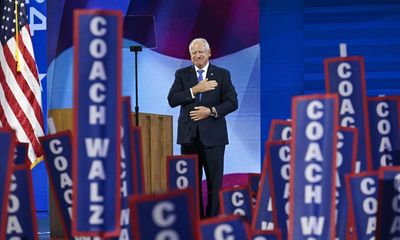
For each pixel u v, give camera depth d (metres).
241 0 29.81
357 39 29.38
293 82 29.64
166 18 30.33
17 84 27.50
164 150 21.66
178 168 6.13
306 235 4.42
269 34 29.72
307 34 29.50
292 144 4.45
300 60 29.61
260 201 5.36
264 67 29.75
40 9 31.20
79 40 3.99
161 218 3.44
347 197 4.77
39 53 31.20
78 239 4.67
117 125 4.02
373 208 4.70
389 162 5.30
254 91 29.78
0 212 4.19
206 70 20.02
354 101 5.13
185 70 20.14
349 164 4.88
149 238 3.41
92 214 3.99
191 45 20.02
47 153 5.17
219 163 19.45
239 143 29.78
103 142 4.00
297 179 4.44
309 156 4.41
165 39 30.30
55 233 17.95
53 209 18.06
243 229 3.90
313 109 4.40
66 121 17.67
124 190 4.70
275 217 5.10
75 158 3.99
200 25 30.12
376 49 29.30
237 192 5.81
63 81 30.78
